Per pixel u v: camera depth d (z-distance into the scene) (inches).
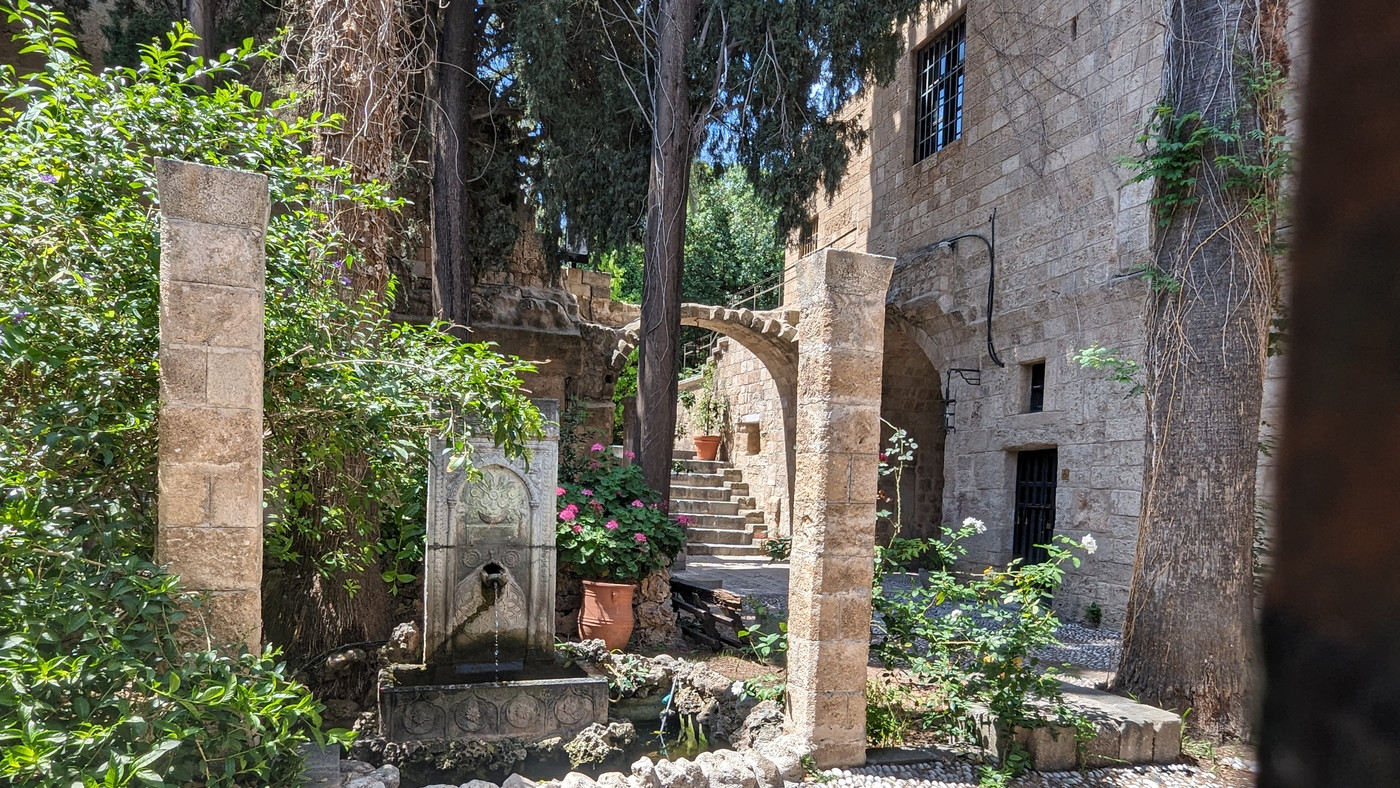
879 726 174.9
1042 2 383.9
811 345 164.6
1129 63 331.3
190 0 283.9
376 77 220.7
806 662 159.0
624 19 367.2
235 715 108.6
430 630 192.5
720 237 850.8
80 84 130.4
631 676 204.2
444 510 195.3
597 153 369.1
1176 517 197.6
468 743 170.2
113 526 115.6
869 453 162.9
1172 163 202.8
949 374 451.8
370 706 194.5
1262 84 181.5
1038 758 164.7
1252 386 192.7
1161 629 195.9
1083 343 352.5
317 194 156.2
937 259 448.1
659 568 275.9
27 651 98.7
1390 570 13.2
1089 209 349.7
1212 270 197.5
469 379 151.9
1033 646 173.3
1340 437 14.0
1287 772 14.4
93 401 124.7
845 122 375.2
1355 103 14.2
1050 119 375.9
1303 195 15.1
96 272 129.7
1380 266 13.6
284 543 181.9
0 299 117.2
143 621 110.6
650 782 137.9
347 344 165.9
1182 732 181.3
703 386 717.3
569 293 479.5
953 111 464.8
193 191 120.0
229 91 149.9
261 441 123.0
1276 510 15.1
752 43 347.3
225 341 120.7
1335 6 14.7
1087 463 344.5
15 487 108.7
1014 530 399.9
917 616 180.1
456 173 327.3
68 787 89.5
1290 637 14.6
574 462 316.2
